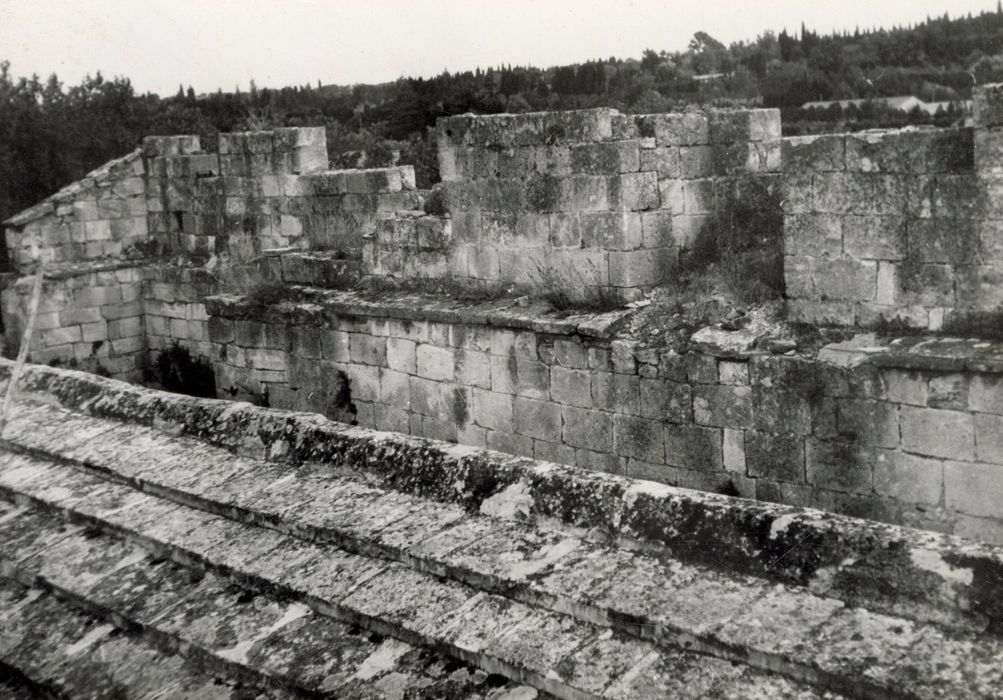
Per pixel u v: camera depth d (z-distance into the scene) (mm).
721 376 13242
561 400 15219
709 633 3305
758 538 3619
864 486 12211
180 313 25766
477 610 3781
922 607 3203
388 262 18406
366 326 17984
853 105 22828
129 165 26500
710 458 13562
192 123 35531
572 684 3334
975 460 11320
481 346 16203
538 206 15906
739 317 13820
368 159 27766
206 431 5637
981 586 3141
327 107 33812
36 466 5797
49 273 25078
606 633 3518
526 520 4184
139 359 26766
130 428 5965
